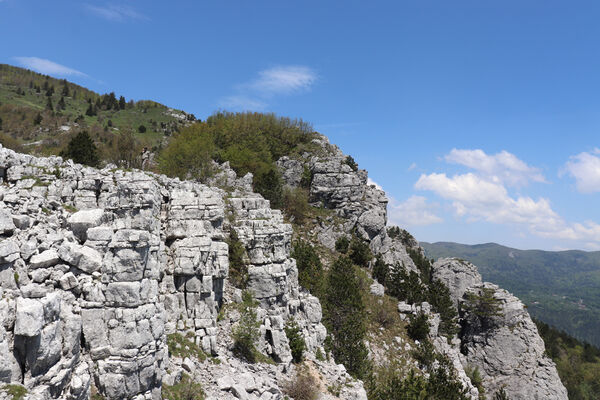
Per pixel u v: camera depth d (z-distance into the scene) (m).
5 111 129.75
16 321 15.48
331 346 48.03
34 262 17.94
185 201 31.62
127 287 19.94
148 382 20.58
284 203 88.31
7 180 27.23
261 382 28.56
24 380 15.65
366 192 105.31
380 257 85.50
